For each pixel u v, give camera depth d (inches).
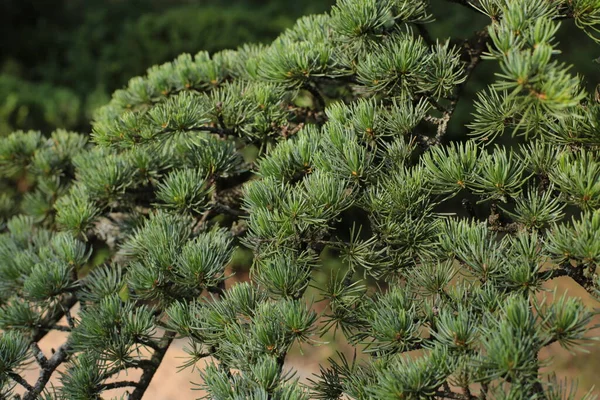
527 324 28.8
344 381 31.5
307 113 38.8
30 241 41.7
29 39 121.1
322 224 32.1
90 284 36.9
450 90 33.7
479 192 31.8
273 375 30.4
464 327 29.5
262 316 31.4
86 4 133.6
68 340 36.2
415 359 29.9
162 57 97.5
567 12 31.6
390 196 32.7
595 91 32.8
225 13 98.4
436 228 32.6
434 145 33.5
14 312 35.9
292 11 108.3
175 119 34.8
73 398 33.0
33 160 43.4
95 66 106.4
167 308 34.3
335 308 32.2
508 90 32.6
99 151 40.1
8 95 84.7
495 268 30.7
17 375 34.1
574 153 32.2
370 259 32.8
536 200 31.4
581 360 63.9
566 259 30.4
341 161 32.9
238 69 39.8
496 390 28.6
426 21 35.6
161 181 38.5
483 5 32.3
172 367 69.4
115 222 39.7
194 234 36.4
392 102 35.0
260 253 33.0
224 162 36.1
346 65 35.4
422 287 31.8
